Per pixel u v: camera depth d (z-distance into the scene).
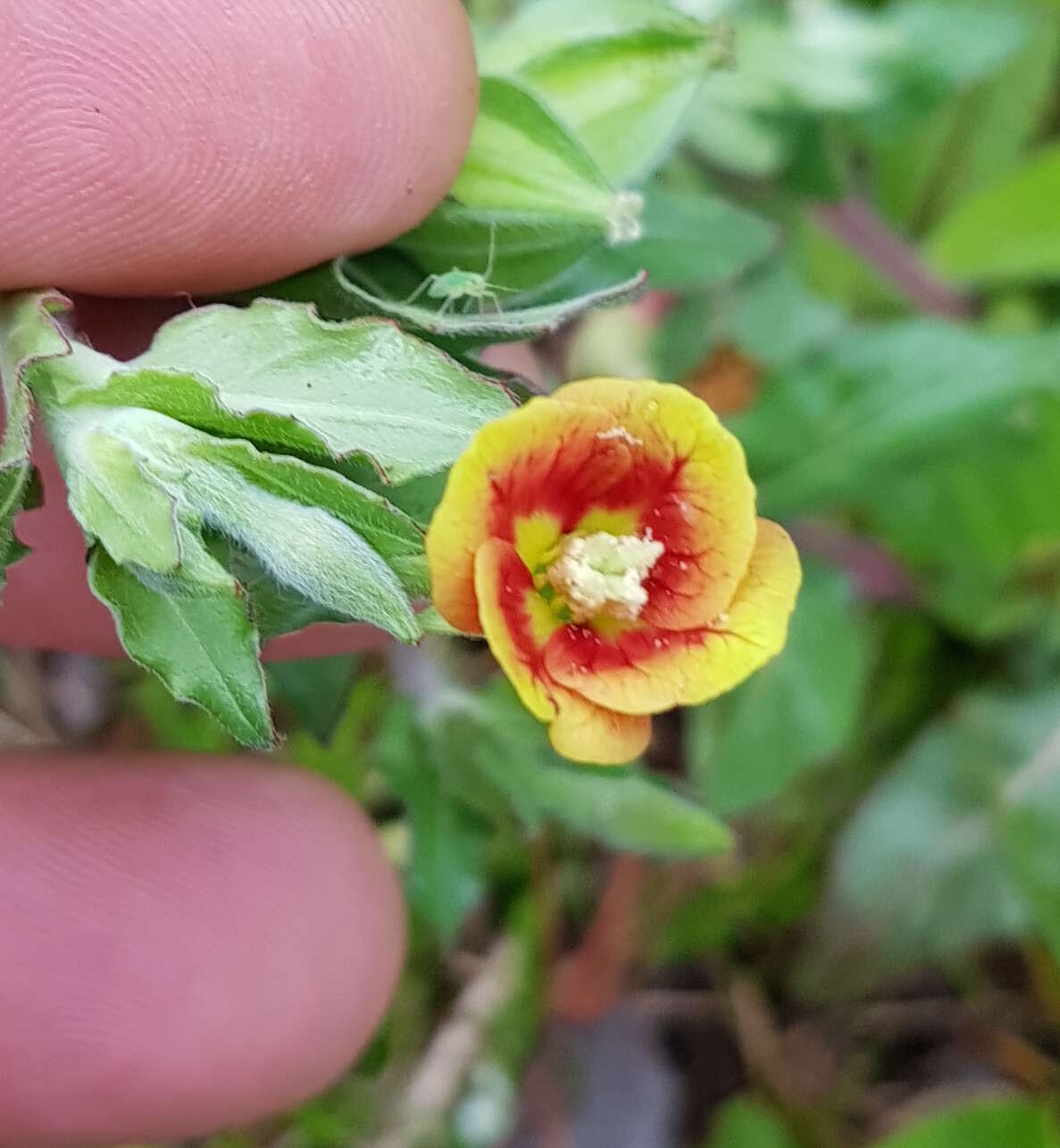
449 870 0.05
